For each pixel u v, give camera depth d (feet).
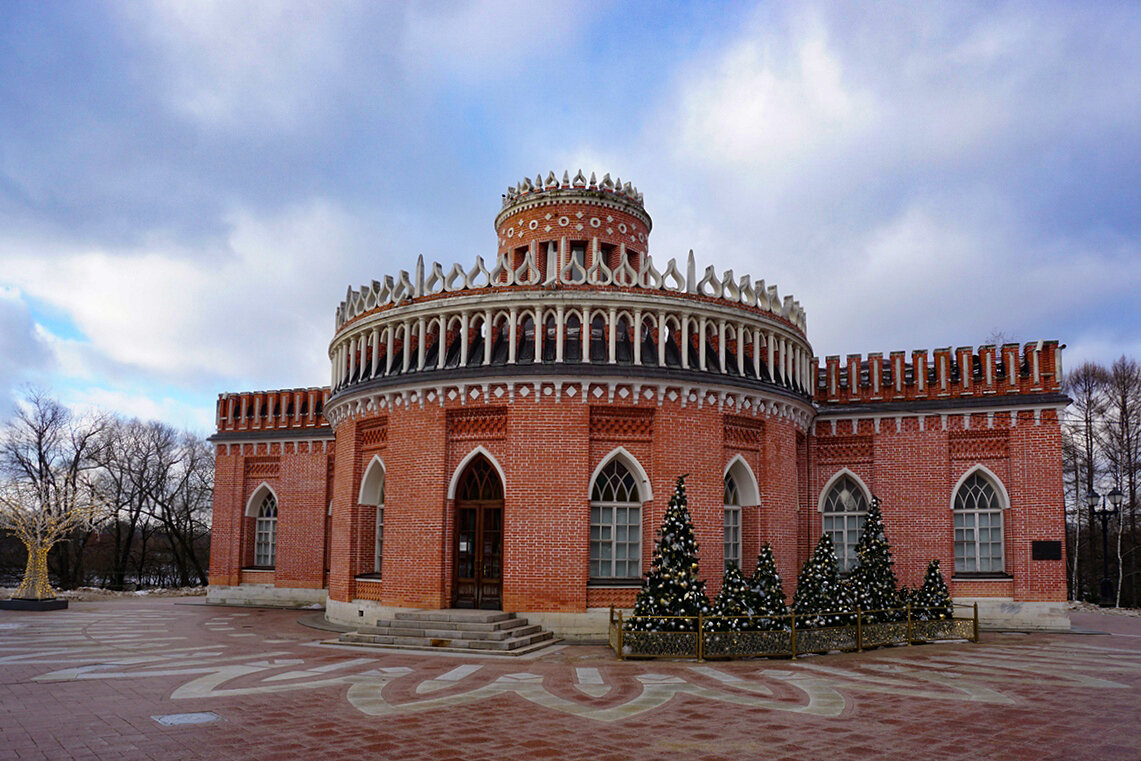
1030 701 51.39
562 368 84.38
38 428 204.54
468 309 88.43
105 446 221.05
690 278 89.35
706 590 85.25
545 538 82.74
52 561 226.17
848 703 50.37
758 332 94.43
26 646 77.30
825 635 72.79
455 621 77.71
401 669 62.64
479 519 87.20
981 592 100.53
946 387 105.60
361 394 95.40
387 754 37.86
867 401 108.68
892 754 38.68
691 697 51.98
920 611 83.10
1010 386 102.47
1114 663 68.33
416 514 88.17
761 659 69.00
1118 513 168.96
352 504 98.48
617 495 86.99
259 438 135.85
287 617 110.32
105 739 39.96
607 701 50.52
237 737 40.57
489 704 49.39
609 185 114.83
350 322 102.78
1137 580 182.60
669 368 86.84
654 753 38.55
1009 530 100.94
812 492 108.68
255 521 139.23
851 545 108.06
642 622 70.28
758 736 41.88
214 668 62.90
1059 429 99.60
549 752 38.52
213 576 136.15
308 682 56.59
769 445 94.48
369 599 94.32
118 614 115.44
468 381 86.17
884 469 106.73
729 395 90.63
